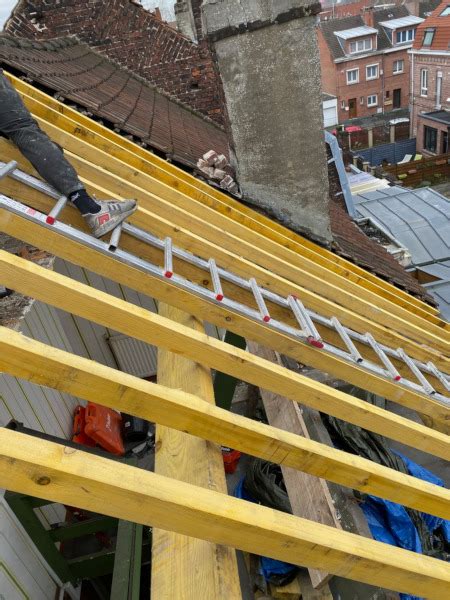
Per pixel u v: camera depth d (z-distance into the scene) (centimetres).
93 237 238
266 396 351
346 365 267
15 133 255
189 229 335
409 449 584
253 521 156
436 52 2762
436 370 342
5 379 431
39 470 133
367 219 1122
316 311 334
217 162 480
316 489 280
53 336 554
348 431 471
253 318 252
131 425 592
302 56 417
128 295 615
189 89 818
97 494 140
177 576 181
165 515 148
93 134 372
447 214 1104
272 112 437
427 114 2864
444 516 226
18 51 491
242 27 400
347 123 3575
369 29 3522
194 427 187
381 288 465
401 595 339
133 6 759
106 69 741
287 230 461
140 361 676
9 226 218
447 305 841
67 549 456
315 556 167
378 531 399
